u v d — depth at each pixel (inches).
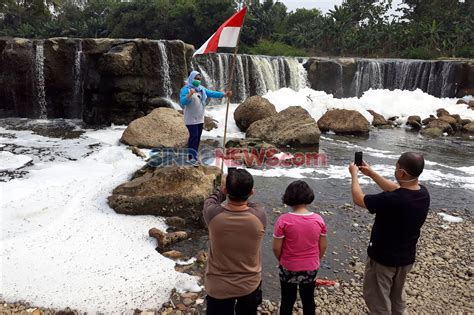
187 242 205.8
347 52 1798.7
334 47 1855.3
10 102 624.1
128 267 174.4
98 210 230.5
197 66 746.2
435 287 173.5
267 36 2038.6
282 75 898.7
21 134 474.9
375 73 942.4
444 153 462.9
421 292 168.9
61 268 170.6
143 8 1888.5
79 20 2349.9
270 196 283.6
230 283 108.6
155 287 161.0
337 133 563.5
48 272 167.2
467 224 251.8
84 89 580.1
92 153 376.2
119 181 277.1
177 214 229.0
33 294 152.9
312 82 940.6
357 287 171.9
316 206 271.7
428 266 192.7
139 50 563.2
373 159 416.8
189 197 228.8
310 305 129.7
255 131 468.8
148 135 407.5
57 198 243.9
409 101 731.4
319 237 128.0
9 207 226.5
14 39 605.0
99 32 2074.3
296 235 124.3
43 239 194.5
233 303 111.0
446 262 198.1
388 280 122.4
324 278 179.2
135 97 553.3
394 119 676.7
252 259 110.6
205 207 112.9
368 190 308.8
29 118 614.5
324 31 1838.1
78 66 602.9
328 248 210.1
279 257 128.9
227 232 106.4
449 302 162.1
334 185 318.0
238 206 108.8
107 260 179.2
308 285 127.2
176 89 617.3
